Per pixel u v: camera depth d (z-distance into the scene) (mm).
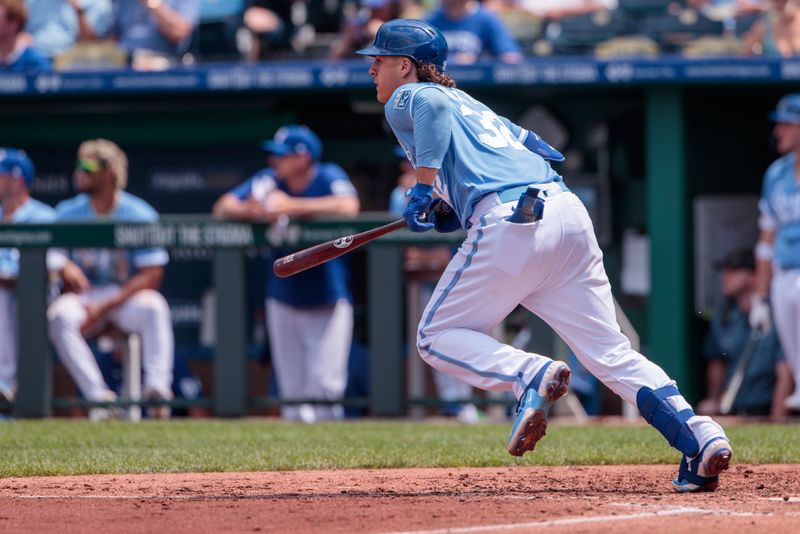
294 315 33625
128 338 33594
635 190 42500
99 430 28234
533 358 15883
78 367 33500
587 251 16281
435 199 17656
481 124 16594
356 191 42906
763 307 35625
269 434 27172
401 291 32094
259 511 15031
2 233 32406
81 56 40750
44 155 42250
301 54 42062
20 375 32812
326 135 43031
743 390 35906
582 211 16312
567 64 38094
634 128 42312
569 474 19609
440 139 15953
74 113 41938
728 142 43312
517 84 38188
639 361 16484
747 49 39656
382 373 32250
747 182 43469
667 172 38594
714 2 42750
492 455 22141
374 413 32312
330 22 43281
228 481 18844
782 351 34906
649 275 38562
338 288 33656
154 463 21016
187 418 34344
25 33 41031
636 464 21312
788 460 21297
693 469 16438
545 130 42500
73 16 41344
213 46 41750
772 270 35562
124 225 32156
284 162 33344
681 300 38156
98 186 34844
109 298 33469
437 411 33531
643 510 14719
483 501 15750
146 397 33375
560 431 28078
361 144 43000
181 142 41719
